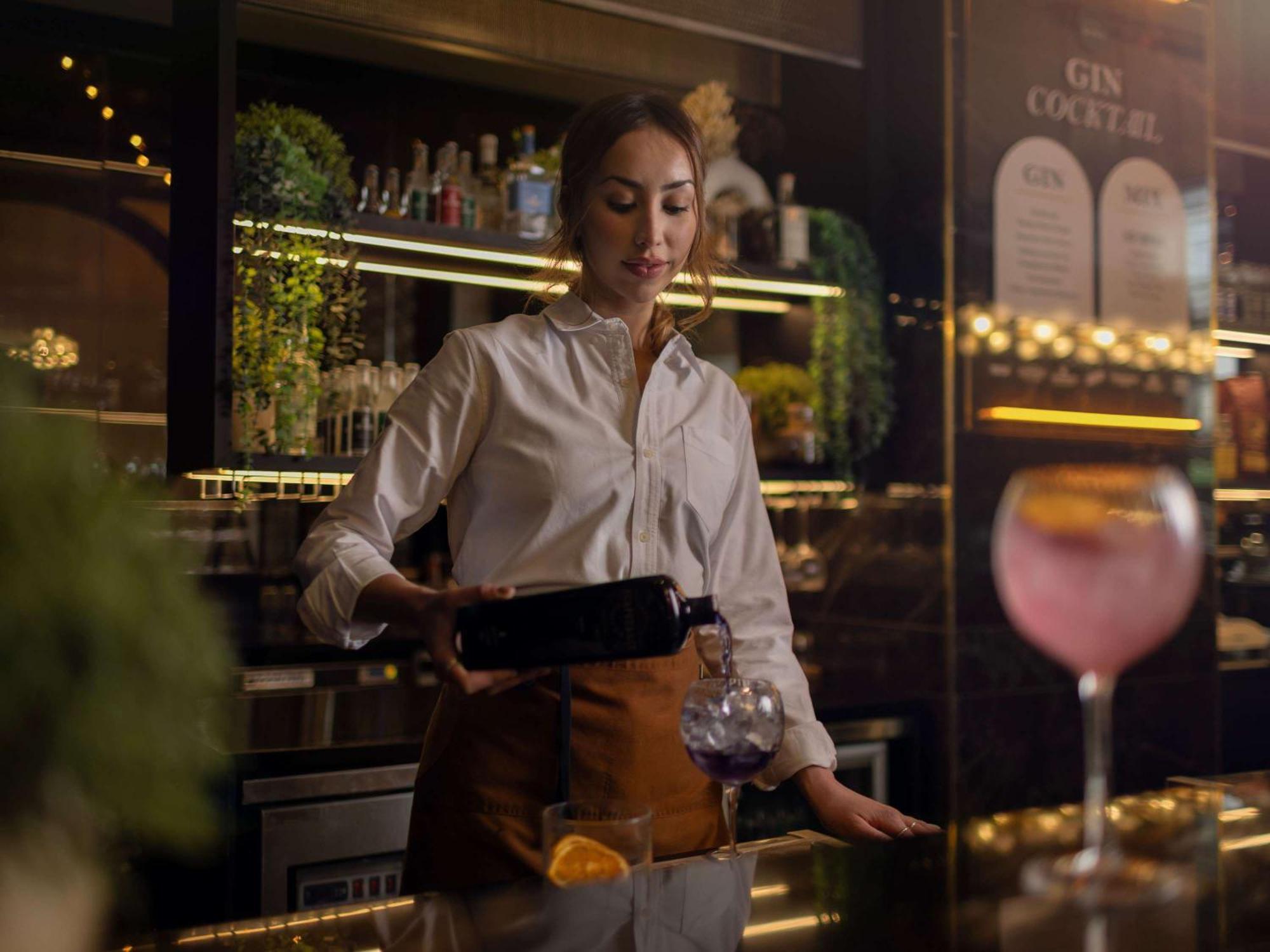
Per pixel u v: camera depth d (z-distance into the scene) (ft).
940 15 10.36
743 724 3.36
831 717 9.64
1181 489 1.89
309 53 10.25
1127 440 11.10
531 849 4.33
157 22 10.57
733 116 11.27
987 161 10.43
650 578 3.48
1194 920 2.30
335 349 8.50
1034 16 10.75
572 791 4.38
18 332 10.11
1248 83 13.91
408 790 7.68
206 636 0.82
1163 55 11.48
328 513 4.65
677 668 4.60
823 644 11.27
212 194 7.92
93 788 0.78
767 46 10.37
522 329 4.99
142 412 10.80
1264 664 12.55
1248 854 2.80
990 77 10.48
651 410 4.96
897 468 10.57
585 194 4.96
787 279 10.15
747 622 5.14
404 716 8.45
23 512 0.76
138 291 10.84
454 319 11.00
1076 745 10.60
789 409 10.48
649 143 4.85
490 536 4.87
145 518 0.83
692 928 2.33
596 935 2.31
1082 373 10.82
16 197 10.47
